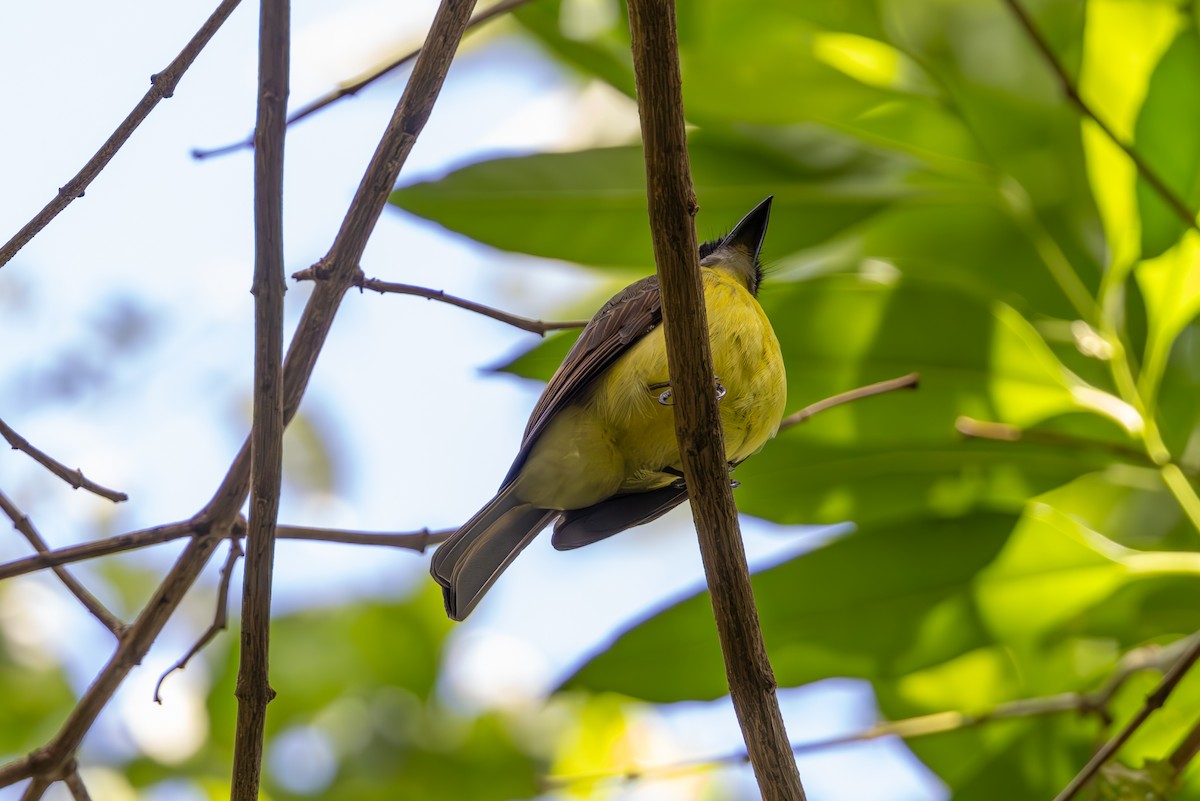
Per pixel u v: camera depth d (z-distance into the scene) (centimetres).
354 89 668
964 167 920
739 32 907
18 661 1222
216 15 560
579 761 1193
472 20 718
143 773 1162
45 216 555
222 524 646
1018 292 948
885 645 901
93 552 626
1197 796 901
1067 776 932
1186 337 902
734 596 577
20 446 589
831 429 893
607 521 821
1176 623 907
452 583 743
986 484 903
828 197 911
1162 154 783
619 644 875
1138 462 818
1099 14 844
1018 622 897
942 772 1005
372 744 1177
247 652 559
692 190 549
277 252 556
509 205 853
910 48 920
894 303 862
